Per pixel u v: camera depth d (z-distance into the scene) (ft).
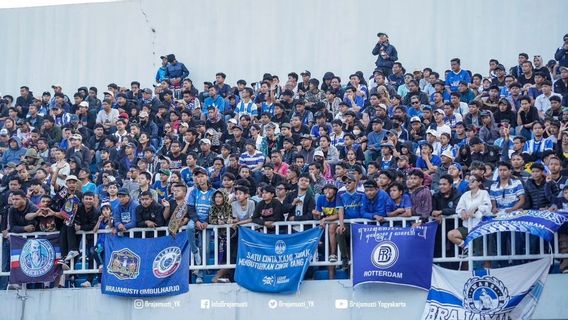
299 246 69.82
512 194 68.49
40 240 74.02
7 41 119.44
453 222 68.64
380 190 69.62
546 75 96.89
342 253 69.31
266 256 70.28
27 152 88.79
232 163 81.61
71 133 97.71
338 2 111.45
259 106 101.35
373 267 67.82
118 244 72.84
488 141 85.87
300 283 69.26
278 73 112.47
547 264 65.57
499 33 106.73
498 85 99.35
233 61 113.91
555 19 105.29
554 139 80.18
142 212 73.10
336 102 98.43
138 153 92.89
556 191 67.82
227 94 107.14
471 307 66.18
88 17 118.32
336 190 70.59
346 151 84.17
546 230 63.93
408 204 68.85
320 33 111.55
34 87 118.32
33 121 106.63
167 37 115.85
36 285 74.90
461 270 67.36
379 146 84.38
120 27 117.29
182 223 72.23
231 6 114.62
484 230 64.95
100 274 74.95
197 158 88.33
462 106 94.63
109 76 116.88
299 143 88.99
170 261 71.77
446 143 82.53
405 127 90.68
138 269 72.13
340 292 68.80
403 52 108.99
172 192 76.07
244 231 71.05
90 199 73.56
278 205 71.26
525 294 65.57
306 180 71.82
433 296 67.00
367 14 110.32
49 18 119.03
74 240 73.56
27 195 78.18
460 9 107.96
